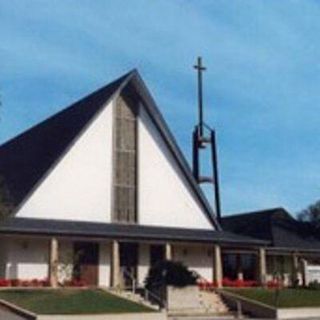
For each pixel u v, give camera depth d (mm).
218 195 58125
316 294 46719
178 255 50625
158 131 51125
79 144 48000
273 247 55719
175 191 51281
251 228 61438
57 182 46875
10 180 50281
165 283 41969
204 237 48938
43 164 48000
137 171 50000
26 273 44688
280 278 53719
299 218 68062
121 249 48250
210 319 39188
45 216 46031
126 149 49906
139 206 49594
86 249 46656
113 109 49656
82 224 46344
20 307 34438
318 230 61719
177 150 51281
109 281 46344
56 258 43406
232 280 51938
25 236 42688
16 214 44812
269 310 40906
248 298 43188
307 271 55969
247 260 57906
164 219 50438
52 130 53000
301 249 57219
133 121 50562
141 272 48531
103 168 48656
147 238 46438
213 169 58438
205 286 46219
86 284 45250
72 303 36125
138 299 41594
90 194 47906
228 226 64562
